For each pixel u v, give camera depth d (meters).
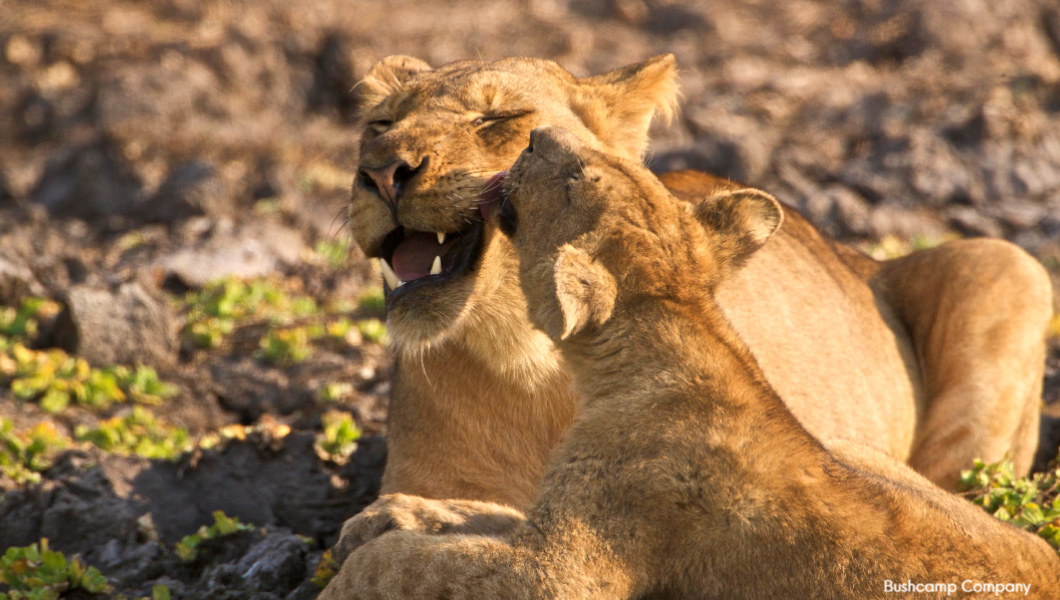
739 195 7.56
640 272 6.99
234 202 24.06
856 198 22.95
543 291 7.07
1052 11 31.70
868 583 6.26
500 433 8.58
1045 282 10.91
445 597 6.45
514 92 8.58
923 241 21.41
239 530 9.62
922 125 25.70
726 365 6.89
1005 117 24.36
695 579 6.53
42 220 23.58
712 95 28.81
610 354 6.99
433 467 8.84
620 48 32.69
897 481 7.35
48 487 10.10
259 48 29.78
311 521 10.38
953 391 10.62
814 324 9.76
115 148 26.03
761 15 34.47
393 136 7.98
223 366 15.25
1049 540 7.99
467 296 7.81
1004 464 9.62
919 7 31.56
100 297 15.43
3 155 27.27
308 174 25.61
